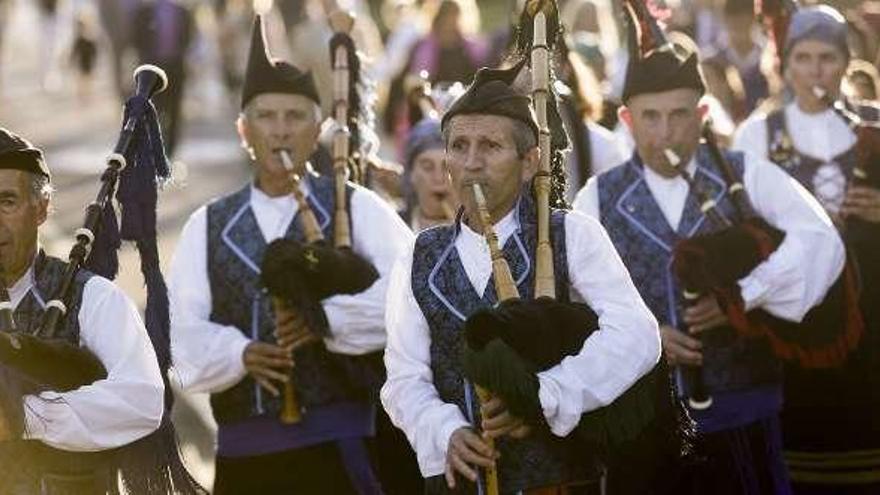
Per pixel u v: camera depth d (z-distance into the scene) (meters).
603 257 14.55
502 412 14.10
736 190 18.41
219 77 63.78
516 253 14.65
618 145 21.53
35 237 14.70
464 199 14.50
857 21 24.17
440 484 14.63
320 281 17.44
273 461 17.95
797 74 20.52
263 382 17.72
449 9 32.34
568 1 35.47
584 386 13.93
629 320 14.26
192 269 18.16
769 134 20.73
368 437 18.03
